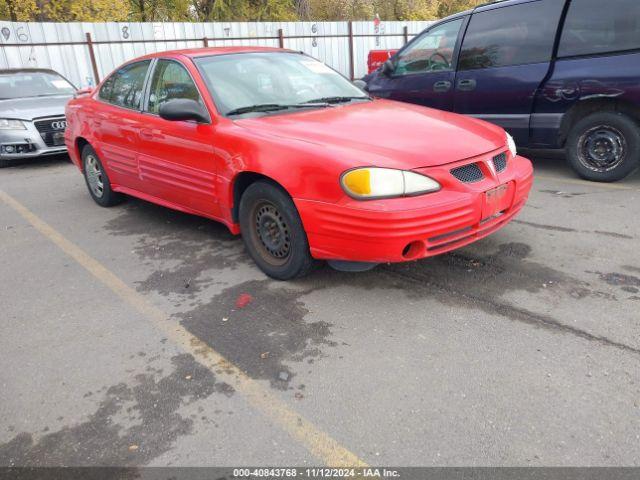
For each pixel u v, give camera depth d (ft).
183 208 15.01
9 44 41.32
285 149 11.00
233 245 14.93
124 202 19.89
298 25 55.36
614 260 12.26
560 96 18.39
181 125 13.66
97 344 10.18
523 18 19.10
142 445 7.55
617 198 16.65
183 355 9.66
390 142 10.84
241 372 9.06
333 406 8.09
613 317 9.92
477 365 8.82
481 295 11.07
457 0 96.94
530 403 7.88
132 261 14.23
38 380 9.16
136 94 16.11
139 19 63.21
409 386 8.42
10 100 28.76
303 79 14.94
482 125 12.82
